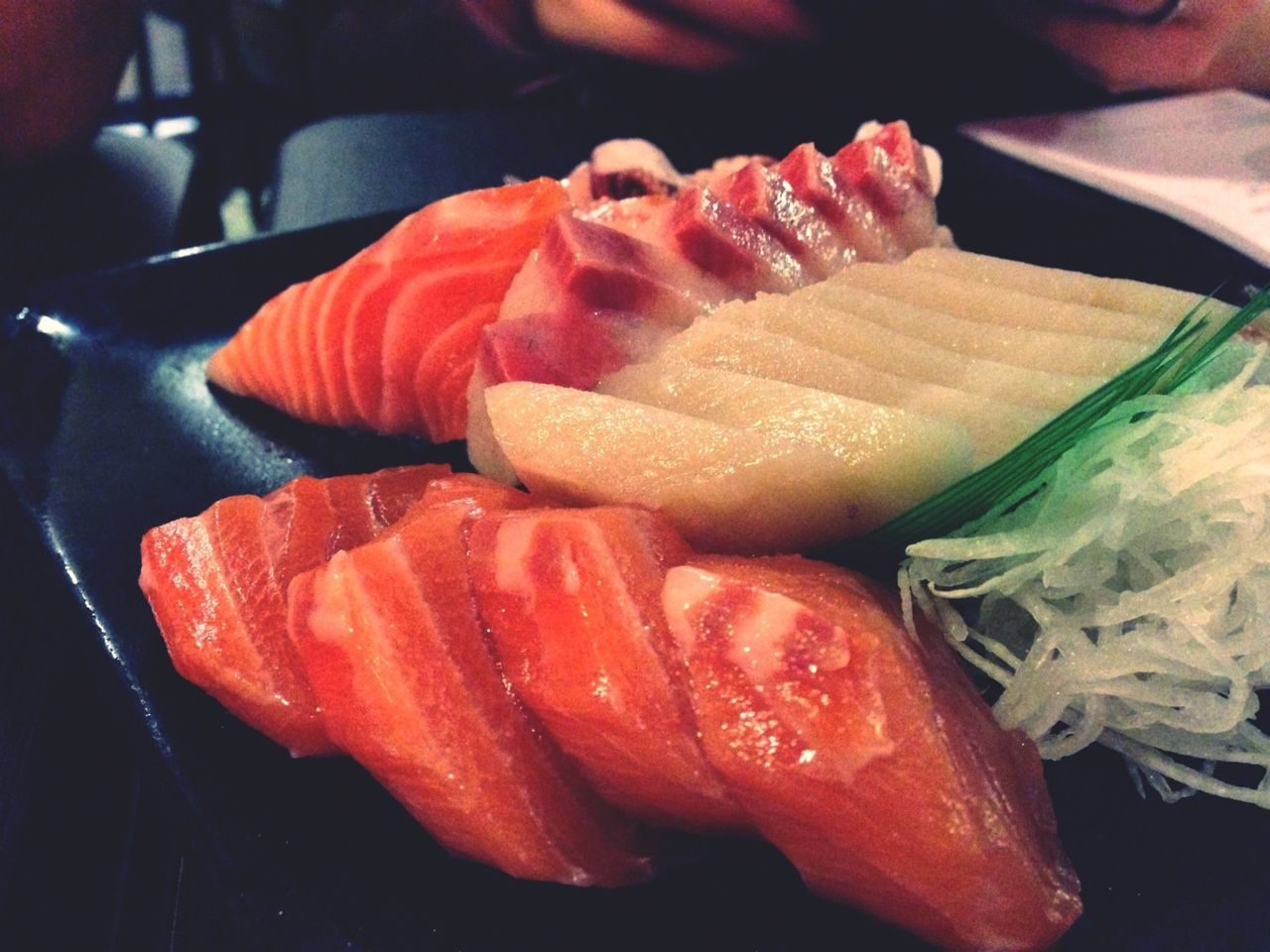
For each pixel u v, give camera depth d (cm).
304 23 53
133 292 30
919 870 15
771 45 43
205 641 19
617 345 22
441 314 24
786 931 17
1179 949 17
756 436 18
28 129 38
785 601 16
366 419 26
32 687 22
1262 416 18
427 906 17
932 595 19
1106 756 19
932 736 15
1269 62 43
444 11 49
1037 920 16
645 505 18
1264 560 18
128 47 40
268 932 17
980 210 34
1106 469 19
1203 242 31
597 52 44
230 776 19
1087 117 39
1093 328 21
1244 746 19
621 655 16
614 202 25
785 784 15
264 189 47
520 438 19
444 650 17
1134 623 19
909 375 20
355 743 17
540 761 17
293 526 20
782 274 23
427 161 40
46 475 25
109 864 20
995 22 42
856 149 25
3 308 28
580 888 17
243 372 27
